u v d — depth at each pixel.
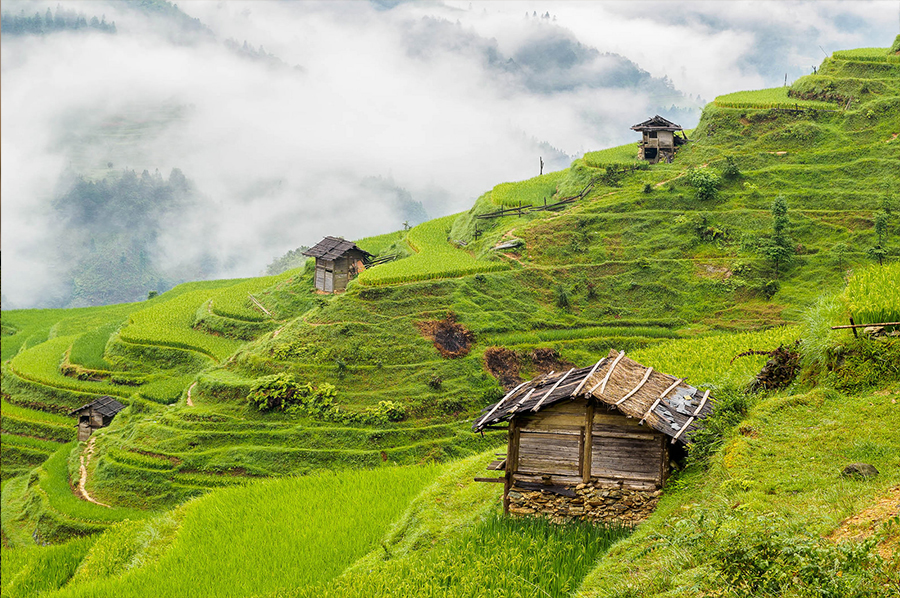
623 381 23.28
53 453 69.06
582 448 22.59
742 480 18.52
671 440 21.61
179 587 25.56
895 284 25.59
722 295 72.00
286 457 55.00
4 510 57.78
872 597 11.62
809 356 24.17
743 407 22.48
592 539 20.98
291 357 64.06
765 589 12.61
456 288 70.75
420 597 19.19
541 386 24.16
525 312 70.69
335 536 28.88
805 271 72.25
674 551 15.88
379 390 60.72
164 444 57.38
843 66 95.56
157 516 35.91
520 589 18.72
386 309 67.94
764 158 86.44
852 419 20.23
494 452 29.77
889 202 75.88
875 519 14.37
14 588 31.16
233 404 60.75
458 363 63.28
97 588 26.41
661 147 90.94
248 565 26.94
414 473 35.88
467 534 22.45
